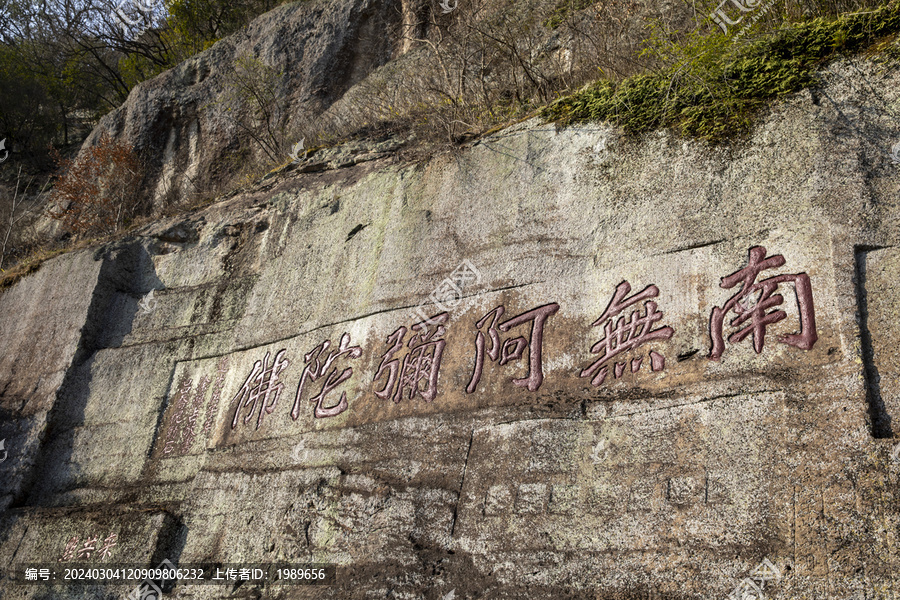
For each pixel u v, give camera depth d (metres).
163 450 6.83
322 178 7.65
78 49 16.62
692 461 3.72
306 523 5.13
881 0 4.51
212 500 5.93
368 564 4.59
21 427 7.83
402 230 6.07
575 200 5.07
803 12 4.93
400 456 4.92
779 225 4.03
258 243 7.74
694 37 5.02
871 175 3.85
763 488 3.42
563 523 3.97
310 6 12.27
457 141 6.23
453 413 4.85
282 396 6.09
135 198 11.56
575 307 4.69
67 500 7.12
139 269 8.77
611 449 4.04
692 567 3.43
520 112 6.57
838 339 3.56
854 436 3.28
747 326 3.90
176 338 7.59
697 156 4.58
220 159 11.68
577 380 4.45
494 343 4.94
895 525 3.00
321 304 6.35
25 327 8.87
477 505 4.35
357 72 11.52
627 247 4.63
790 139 4.21
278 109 11.49
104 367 7.92
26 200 14.19
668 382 4.05
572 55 7.07
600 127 5.21
